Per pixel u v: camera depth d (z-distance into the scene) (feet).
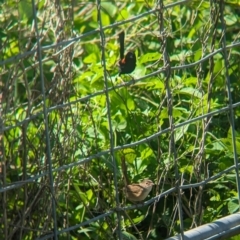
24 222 24.26
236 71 35.94
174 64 36.76
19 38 24.20
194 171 28.50
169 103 26.09
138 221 28.50
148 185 27.45
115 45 37.52
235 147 28.37
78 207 28.19
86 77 33.14
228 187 31.19
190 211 28.78
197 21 37.55
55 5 24.67
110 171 28.99
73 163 24.12
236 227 28.07
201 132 31.30
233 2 39.14
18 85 35.99
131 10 41.88
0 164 23.45
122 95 30.60
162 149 30.81
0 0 34.91
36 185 24.49
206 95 31.12
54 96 24.62
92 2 42.47
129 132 30.50
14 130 25.21
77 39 23.54
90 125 29.66
